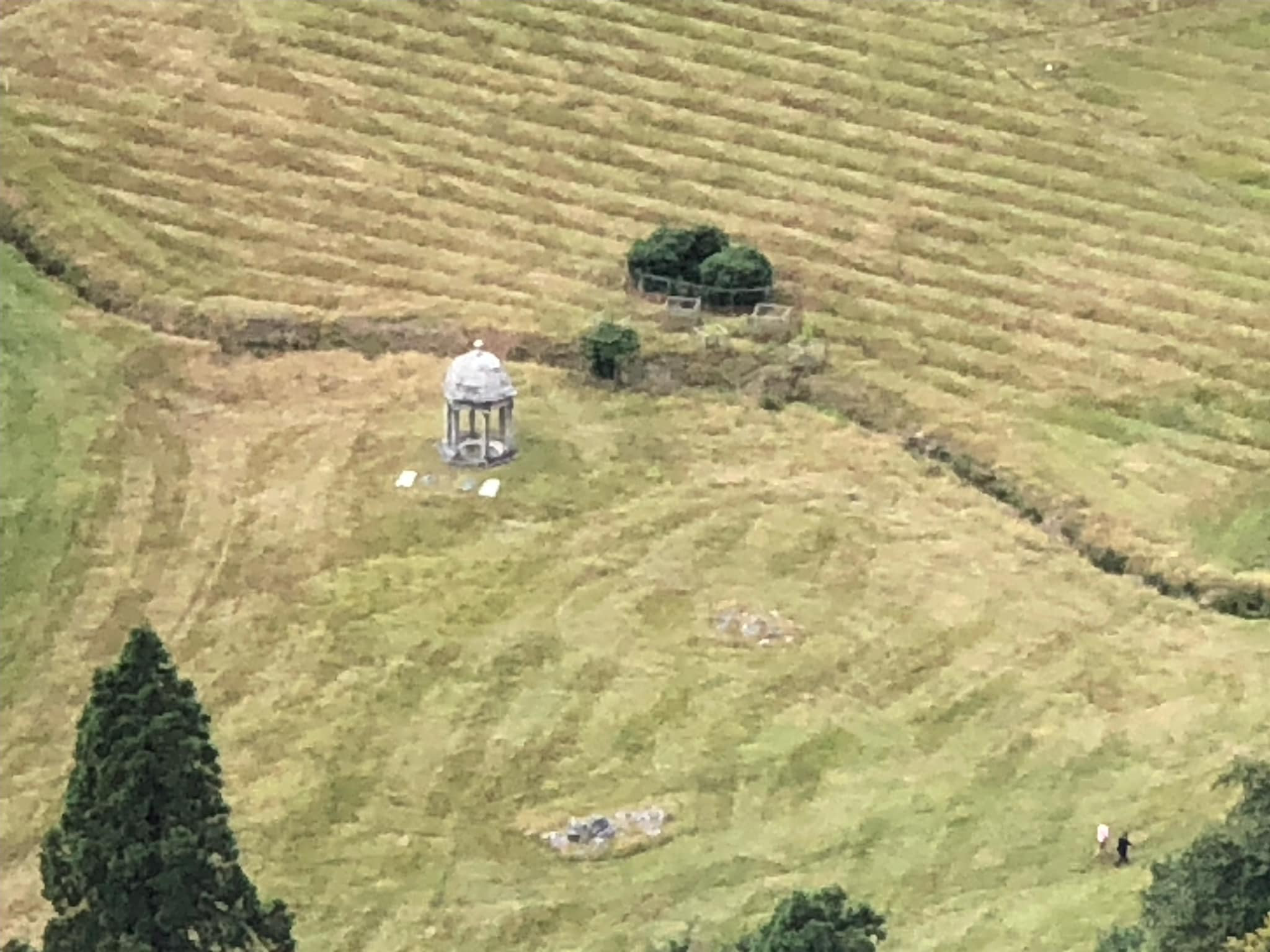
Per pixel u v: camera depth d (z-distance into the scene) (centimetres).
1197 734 7212
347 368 8969
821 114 10425
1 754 7088
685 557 7975
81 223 9625
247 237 9625
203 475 8350
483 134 10231
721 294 9200
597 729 7231
